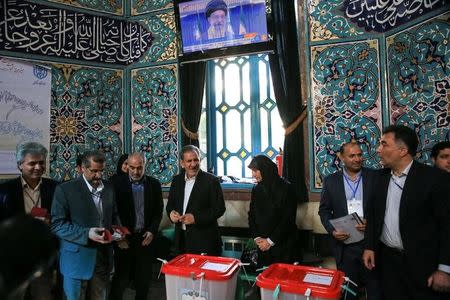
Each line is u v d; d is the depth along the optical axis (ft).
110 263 9.17
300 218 12.84
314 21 13.29
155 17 15.69
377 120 12.23
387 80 12.05
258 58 15.31
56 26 14.58
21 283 1.80
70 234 7.97
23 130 13.79
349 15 12.75
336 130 12.86
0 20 13.46
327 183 9.58
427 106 10.59
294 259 10.16
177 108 15.25
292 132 13.15
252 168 10.53
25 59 13.89
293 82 13.23
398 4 11.42
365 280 8.50
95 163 8.40
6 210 8.38
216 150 15.87
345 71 12.79
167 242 13.60
